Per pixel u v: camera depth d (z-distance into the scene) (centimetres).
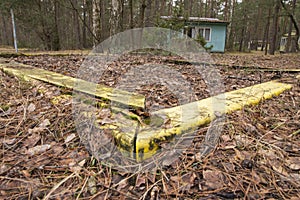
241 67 385
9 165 89
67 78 215
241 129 118
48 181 81
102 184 81
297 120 131
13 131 117
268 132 116
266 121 129
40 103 151
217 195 75
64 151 99
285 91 199
